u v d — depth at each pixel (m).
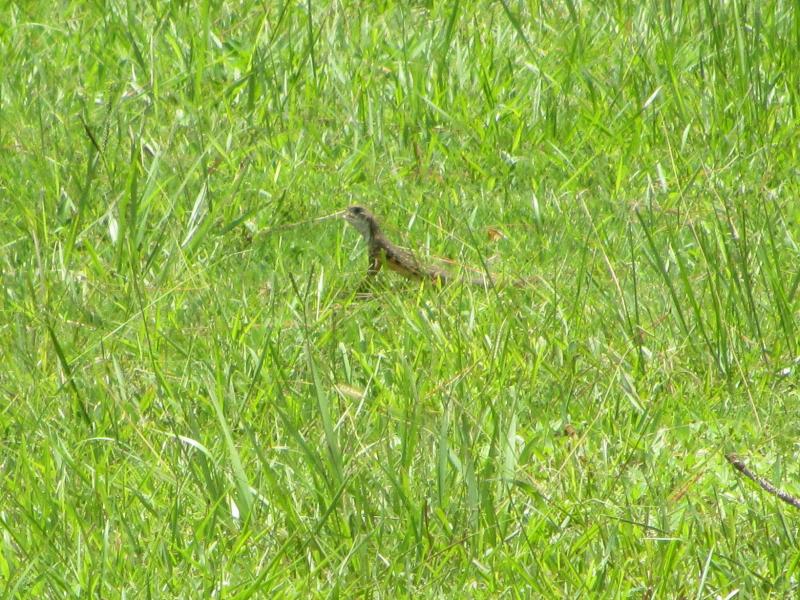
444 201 14.02
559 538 8.73
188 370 10.55
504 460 9.24
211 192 13.81
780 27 17.27
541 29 17.70
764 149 14.79
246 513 8.83
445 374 10.71
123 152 14.68
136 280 11.55
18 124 15.10
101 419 10.10
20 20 17.94
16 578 8.22
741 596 8.12
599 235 13.09
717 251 12.22
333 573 8.44
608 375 10.81
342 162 14.73
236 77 16.61
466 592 8.19
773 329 11.65
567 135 15.47
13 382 10.62
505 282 12.20
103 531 8.48
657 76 16.22
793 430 10.25
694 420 10.45
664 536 8.71
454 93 16.16
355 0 18.64
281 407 10.03
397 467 9.36
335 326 11.38
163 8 18.06
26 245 12.86
